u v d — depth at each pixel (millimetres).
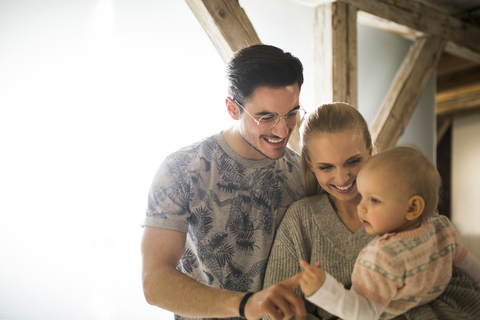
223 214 1322
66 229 2506
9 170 2373
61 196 2492
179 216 1269
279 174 1403
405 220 1025
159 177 1286
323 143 1178
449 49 4238
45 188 2455
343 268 1228
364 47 3645
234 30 2322
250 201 1347
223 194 1328
